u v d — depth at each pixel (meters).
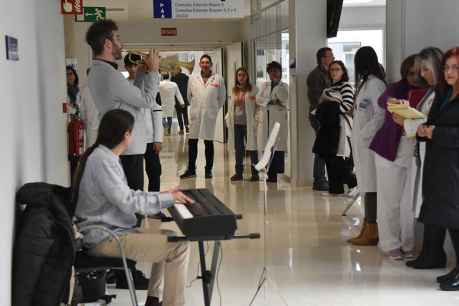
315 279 4.77
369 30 12.14
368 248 5.61
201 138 9.88
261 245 5.77
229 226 2.99
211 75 9.94
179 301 3.55
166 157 12.88
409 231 5.30
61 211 3.19
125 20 14.71
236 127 9.59
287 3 9.17
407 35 5.45
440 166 4.38
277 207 7.47
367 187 5.58
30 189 3.22
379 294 4.41
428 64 4.71
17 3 3.51
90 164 3.46
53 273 3.10
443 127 4.32
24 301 3.05
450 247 5.18
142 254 3.43
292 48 8.70
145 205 3.39
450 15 5.19
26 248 3.06
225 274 4.93
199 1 9.70
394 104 4.47
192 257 5.38
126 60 6.45
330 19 8.38
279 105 9.07
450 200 4.35
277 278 4.81
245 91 9.55
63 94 5.55
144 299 4.32
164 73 19.28
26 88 3.71
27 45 3.80
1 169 2.91
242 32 14.38
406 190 5.24
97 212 3.50
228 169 10.90
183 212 3.15
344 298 4.35
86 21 10.72
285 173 9.78
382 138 5.19
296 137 8.77
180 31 14.93
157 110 6.92
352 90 7.62
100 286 4.18
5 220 2.95
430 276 4.78
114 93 4.30
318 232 6.22
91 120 5.06
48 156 4.55
